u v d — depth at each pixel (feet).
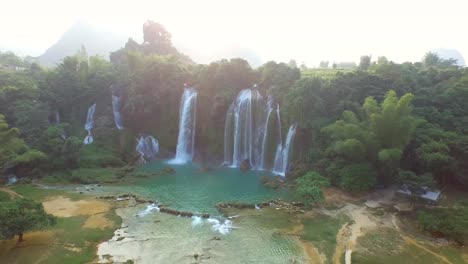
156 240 104.17
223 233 110.11
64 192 149.48
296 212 128.57
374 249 101.14
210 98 220.02
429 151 143.33
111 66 284.61
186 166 204.03
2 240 98.94
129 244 101.09
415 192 138.10
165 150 229.45
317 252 98.68
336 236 109.19
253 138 206.59
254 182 169.27
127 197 144.15
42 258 90.17
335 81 188.44
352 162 151.43
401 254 98.37
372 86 184.55
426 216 115.65
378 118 142.31
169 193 150.71
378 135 144.05
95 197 143.33
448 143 148.46
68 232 106.83
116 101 243.40
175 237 106.63
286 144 186.80
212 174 184.96
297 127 182.29
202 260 92.79
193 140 223.30
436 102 178.40
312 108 177.06
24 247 95.66
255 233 110.52
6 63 374.02
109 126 225.76
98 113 239.30
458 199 142.51
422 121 146.20
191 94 223.71
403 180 139.85
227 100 212.02
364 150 143.02
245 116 208.23
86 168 182.09
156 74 233.14
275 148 196.85
